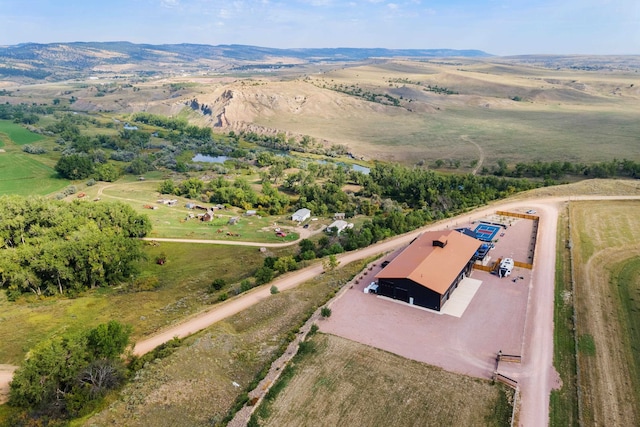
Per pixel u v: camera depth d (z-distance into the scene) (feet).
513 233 366.22
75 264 328.70
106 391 195.11
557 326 232.32
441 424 167.84
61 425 177.27
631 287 273.54
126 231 417.08
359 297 265.95
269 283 311.68
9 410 192.85
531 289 270.67
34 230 372.38
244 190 594.24
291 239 445.78
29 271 315.78
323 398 181.98
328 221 506.48
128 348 235.61
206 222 493.36
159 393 187.93
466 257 284.82
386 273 263.08
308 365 202.90
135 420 173.68
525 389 186.60
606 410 176.55
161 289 332.39
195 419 175.22
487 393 183.62
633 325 233.96
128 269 348.59
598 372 198.29
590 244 337.93
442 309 249.34
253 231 469.16
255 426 165.99
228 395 189.88
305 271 327.67
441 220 414.21
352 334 227.20
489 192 542.57
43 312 289.53
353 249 367.66
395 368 199.52
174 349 223.71
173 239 438.40
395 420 170.09
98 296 319.27
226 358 215.51
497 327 231.50
